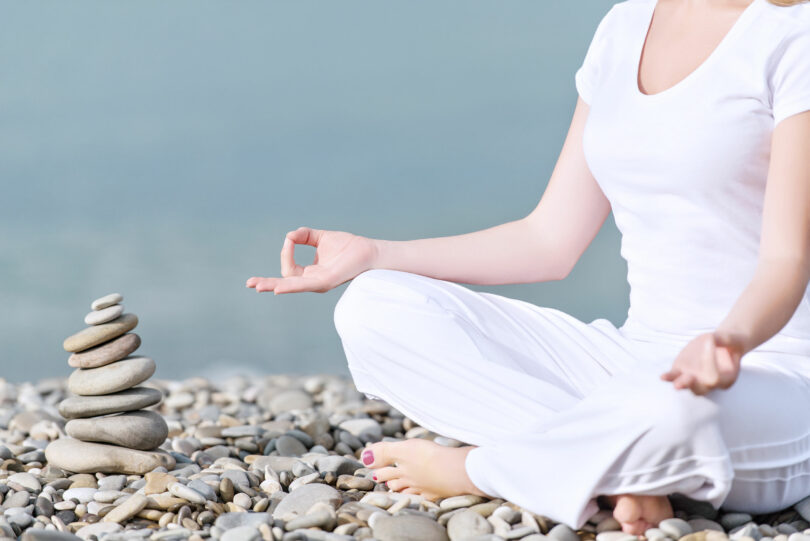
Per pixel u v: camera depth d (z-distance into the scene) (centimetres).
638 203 265
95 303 324
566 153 301
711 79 249
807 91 236
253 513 255
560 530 235
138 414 323
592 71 291
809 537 232
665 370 225
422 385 275
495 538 232
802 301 255
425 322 271
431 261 296
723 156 247
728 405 223
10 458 343
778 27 243
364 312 276
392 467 278
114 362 321
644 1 285
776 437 235
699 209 255
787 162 234
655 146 255
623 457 226
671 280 263
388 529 239
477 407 269
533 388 264
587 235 303
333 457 318
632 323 279
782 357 250
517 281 303
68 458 311
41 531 236
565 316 285
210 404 507
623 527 235
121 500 279
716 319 259
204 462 339
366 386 289
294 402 484
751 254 255
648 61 270
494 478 245
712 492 227
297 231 294
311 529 244
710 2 263
